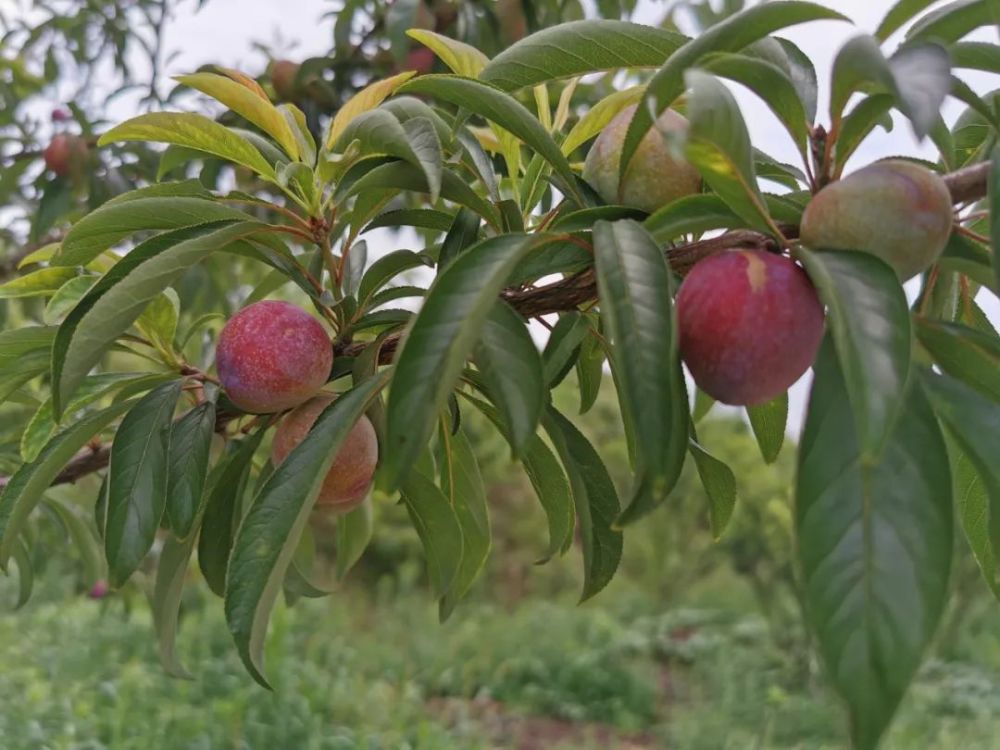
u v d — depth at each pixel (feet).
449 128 1.27
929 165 1.15
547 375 1.18
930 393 0.85
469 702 7.12
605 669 7.62
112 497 1.16
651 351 0.78
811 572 0.71
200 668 5.96
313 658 6.87
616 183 1.13
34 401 1.78
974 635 8.00
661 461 0.73
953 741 5.83
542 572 10.57
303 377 1.20
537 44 1.17
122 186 2.91
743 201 0.84
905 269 0.88
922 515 0.72
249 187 2.87
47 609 6.79
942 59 0.83
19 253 2.78
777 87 0.93
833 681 0.68
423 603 9.18
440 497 1.39
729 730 6.32
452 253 1.23
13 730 4.42
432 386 0.77
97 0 3.64
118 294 1.04
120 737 4.70
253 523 0.98
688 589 9.98
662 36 1.14
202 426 1.23
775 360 0.85
